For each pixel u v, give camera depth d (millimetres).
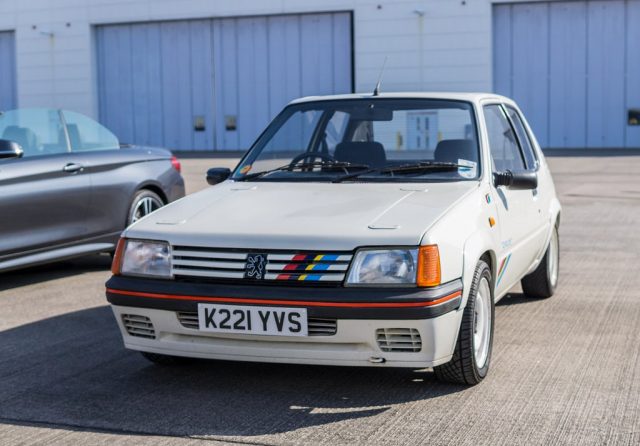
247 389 4391
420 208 4297
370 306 3861
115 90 33438
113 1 32875
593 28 28547
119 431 3801
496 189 4977
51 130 7398
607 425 3807
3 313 6258
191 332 4129
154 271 4230
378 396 4250
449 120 5160
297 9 30750
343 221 4141
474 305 4262
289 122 5469
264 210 4410
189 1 31812
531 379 4504
